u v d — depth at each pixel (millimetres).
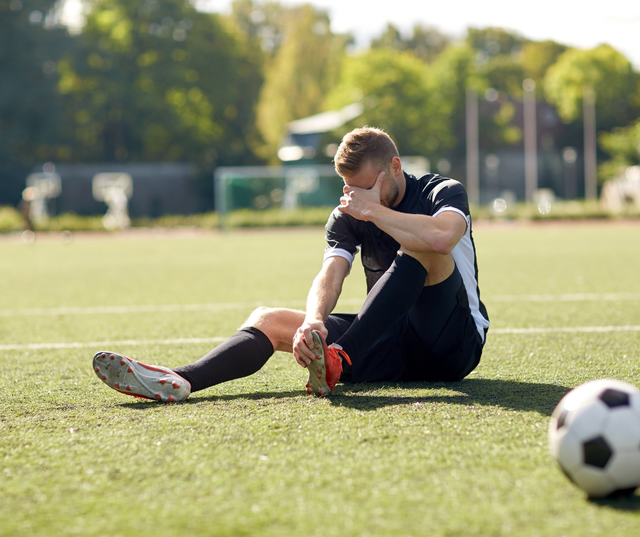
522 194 52469
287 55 59094
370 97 47250
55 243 19891
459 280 2365
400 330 2533
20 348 3914
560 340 3783
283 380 2842
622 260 10195
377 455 1809
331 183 26688
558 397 2412
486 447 1857
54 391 2738
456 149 51250
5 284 8281
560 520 1405
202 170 42000
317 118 54281
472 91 38281
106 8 41719
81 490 1636
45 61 38906
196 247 16250
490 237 18344
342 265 2496
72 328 4719
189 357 3541
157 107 41000
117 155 44125
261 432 2035
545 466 1710
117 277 9008
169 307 5805
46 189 33250
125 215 29016
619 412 1473
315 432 2020
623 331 4059
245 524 1420
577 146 54250
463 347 2449
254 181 26281
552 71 58562
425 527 1384
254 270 9695
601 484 1462
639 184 34031
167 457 1846
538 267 9242
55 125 39156
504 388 2572
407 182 2463
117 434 2068
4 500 1588
